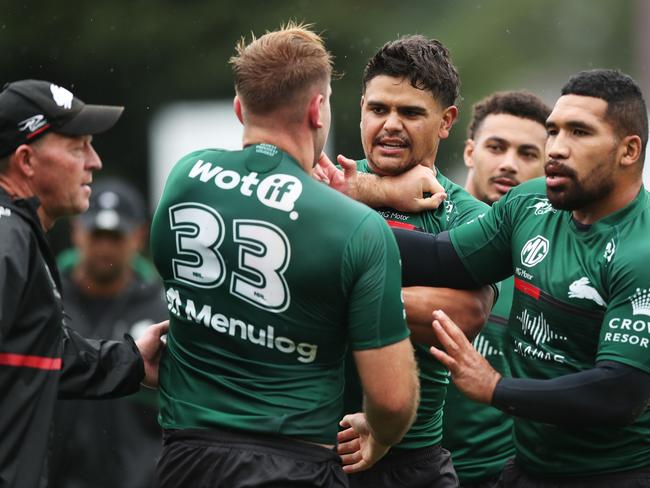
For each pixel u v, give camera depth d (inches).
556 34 2522.1
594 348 579.8
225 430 516.1
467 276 625.0
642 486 595.8
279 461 509.4
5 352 519.2
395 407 519.2
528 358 603.2
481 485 732.0
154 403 842.8
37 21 2026.3
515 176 807.1
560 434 600.4
